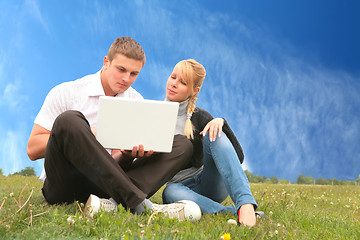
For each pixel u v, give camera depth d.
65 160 2.78
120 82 3.39
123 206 2.71
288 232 2.59
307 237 2.68
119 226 2.27
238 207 2.90
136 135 2.81
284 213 3.75
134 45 3.36
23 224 2.24
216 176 3.53
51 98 3.44
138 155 2.88
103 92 3.55
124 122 2.78
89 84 3.58
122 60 3.30
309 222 3.48
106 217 2.38
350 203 6.16
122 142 2.81
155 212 2.53
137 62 3.36
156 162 2.95
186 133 3.57
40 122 3.36
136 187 2.67
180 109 3.71
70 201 3.14
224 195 3.81
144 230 2.19
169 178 3.00
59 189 2.97
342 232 3.12
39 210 2.59
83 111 3.53
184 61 3.63
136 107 2.77
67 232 2.15
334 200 6.70
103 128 2.76
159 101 2.81
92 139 2.64
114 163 2.67
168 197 3.48
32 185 6.13
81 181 2.98
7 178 7.44
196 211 2.83
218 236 2.36
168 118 2.84
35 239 1.98
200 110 3.76
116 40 3.42
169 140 2.88
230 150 3.11
